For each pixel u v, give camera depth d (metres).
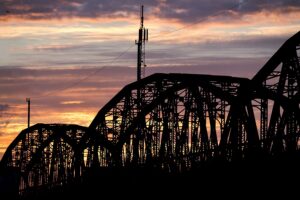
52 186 123.25
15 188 107.62
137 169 96.62
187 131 94.75
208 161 84.75
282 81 80.00
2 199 106.50
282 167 76.12
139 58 113.81
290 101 78.94
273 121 80.94
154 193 91.56
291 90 79.62
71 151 126.12
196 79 90.12
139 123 97.31
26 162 135.38
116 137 105.31
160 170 92.94
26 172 133.62
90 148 113.88
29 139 134.12
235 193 79.62
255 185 77.69
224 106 90.88
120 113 102.75
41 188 119.75
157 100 94.38
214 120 90.94
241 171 79.94
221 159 83.25
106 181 103.12
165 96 93.62
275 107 80.81
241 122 85.50
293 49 78.38
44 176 131.38
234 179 80.31
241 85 85.81
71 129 120.44
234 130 85.75
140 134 100.06
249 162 79.56
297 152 75.69
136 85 97.00
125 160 104.38
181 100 93.94
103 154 112.25
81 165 116.38
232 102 86.06
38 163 132.88
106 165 110.69
